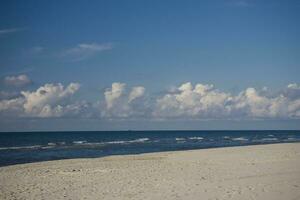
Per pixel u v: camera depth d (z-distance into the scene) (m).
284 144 43.38
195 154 31.30
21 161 34.22
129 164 24.38
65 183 16.47
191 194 13.02
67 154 42.56
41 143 71.88
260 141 79.00
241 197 12.30
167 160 26.92
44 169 22.08
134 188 14.66
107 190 14.39
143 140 89.94
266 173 18.41
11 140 89.38
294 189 13.66
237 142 74.81
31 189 14.94
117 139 98.94
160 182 16.08
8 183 16.64
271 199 11.96
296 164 22.31
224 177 17.34
